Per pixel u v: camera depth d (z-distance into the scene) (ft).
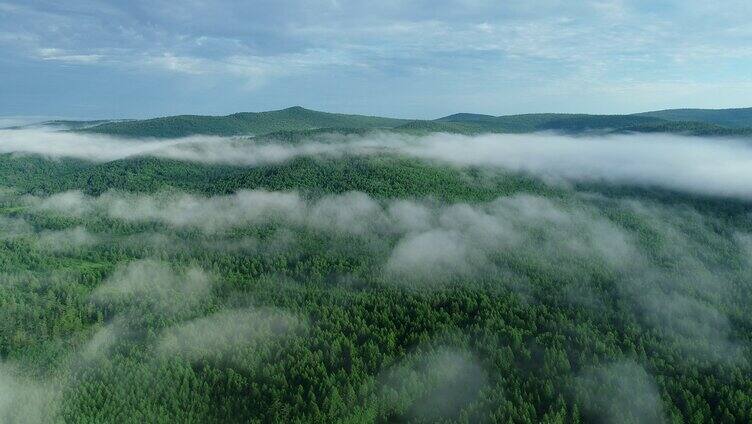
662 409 430.61
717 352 520.42
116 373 491.31
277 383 471.21
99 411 435.53
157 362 509.76
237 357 509.35
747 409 426.10
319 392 454.40
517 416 418.31
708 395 450.71
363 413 429.38
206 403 450.71
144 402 444.14
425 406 443.32
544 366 488.02
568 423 419.74
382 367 492.13
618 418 419.95
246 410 440.86
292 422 416.05
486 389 454.40
